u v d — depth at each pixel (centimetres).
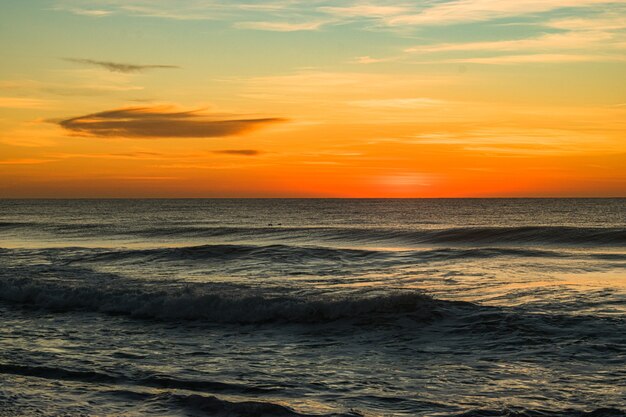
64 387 853
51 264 2362
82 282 1802
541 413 721
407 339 1116
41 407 763
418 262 2341
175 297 1435
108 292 1541
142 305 1439
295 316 1301
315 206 14238
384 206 14038
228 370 937
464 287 1684
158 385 860
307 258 2478
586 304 1368
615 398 767
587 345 1022
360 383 859
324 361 988
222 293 1477
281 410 737
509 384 838
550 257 2448
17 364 975
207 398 777
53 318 1377
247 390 830
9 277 1816
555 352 992
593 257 2433
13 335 1208
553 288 1623
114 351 1066
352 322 1245
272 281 1862
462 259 2409
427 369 926
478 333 1129
